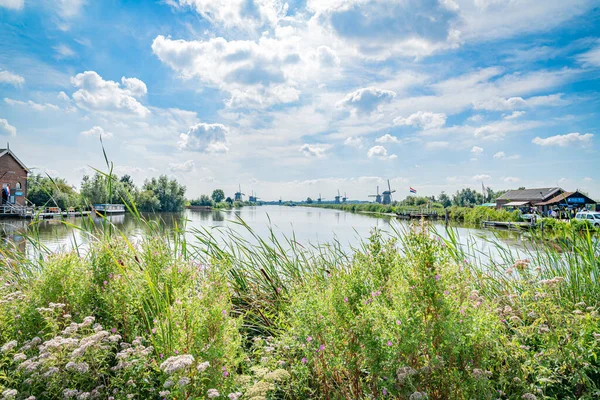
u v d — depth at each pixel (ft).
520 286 12.15
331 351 7.70
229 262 10.75
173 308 8.18
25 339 9.30
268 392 7.79
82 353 7.45
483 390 6.74
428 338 6.90
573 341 8.45
